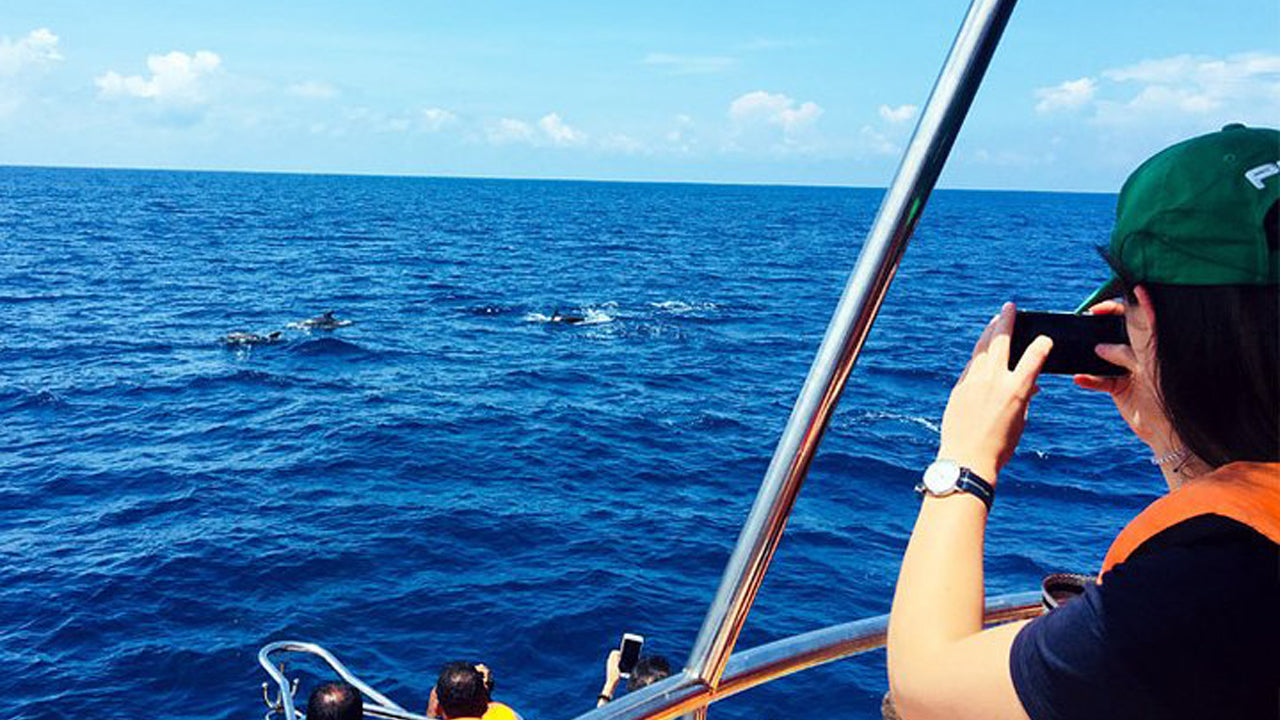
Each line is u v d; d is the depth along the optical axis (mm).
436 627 10148
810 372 1243
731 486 15984
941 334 34312
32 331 31672
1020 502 14727
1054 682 895
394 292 45938
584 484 15742
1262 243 918
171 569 11578
